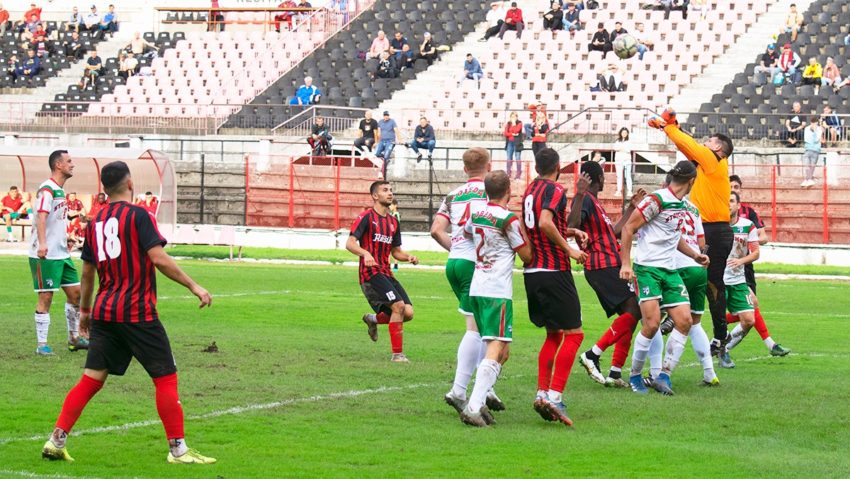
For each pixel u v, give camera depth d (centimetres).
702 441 2203
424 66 10750
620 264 2856
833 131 9019
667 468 1967
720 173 3069
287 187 8812
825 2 10769
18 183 8250
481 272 2330
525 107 10238
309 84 10206
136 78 11212
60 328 3825
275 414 2400
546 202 2350
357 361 3203
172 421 1950
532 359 3291
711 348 3222
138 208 1948
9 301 4688
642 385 2795
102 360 1964
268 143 9325
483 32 11206
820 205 8169
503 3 11494
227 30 12450
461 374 2412
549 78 10475
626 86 10200
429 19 11494
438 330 4031
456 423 2350
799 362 3350
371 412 2447
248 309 4559
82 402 1972
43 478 1841
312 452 2058
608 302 2839
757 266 7556
